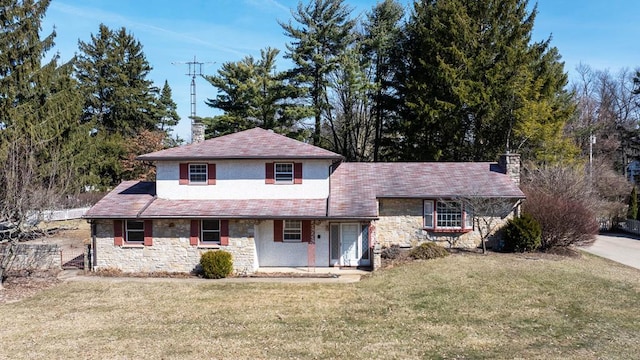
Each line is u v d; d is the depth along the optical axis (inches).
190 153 916.0
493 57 1435.8
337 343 492.1
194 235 866.1
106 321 578.2
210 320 580.1
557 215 954.1
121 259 875.4
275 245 917.2
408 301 650.8
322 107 1686.8
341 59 1622.8
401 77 1625.2
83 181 1520.7
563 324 546.3
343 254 915.4
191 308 635.5
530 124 1371.8
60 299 685.3
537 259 879.7
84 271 876.6
